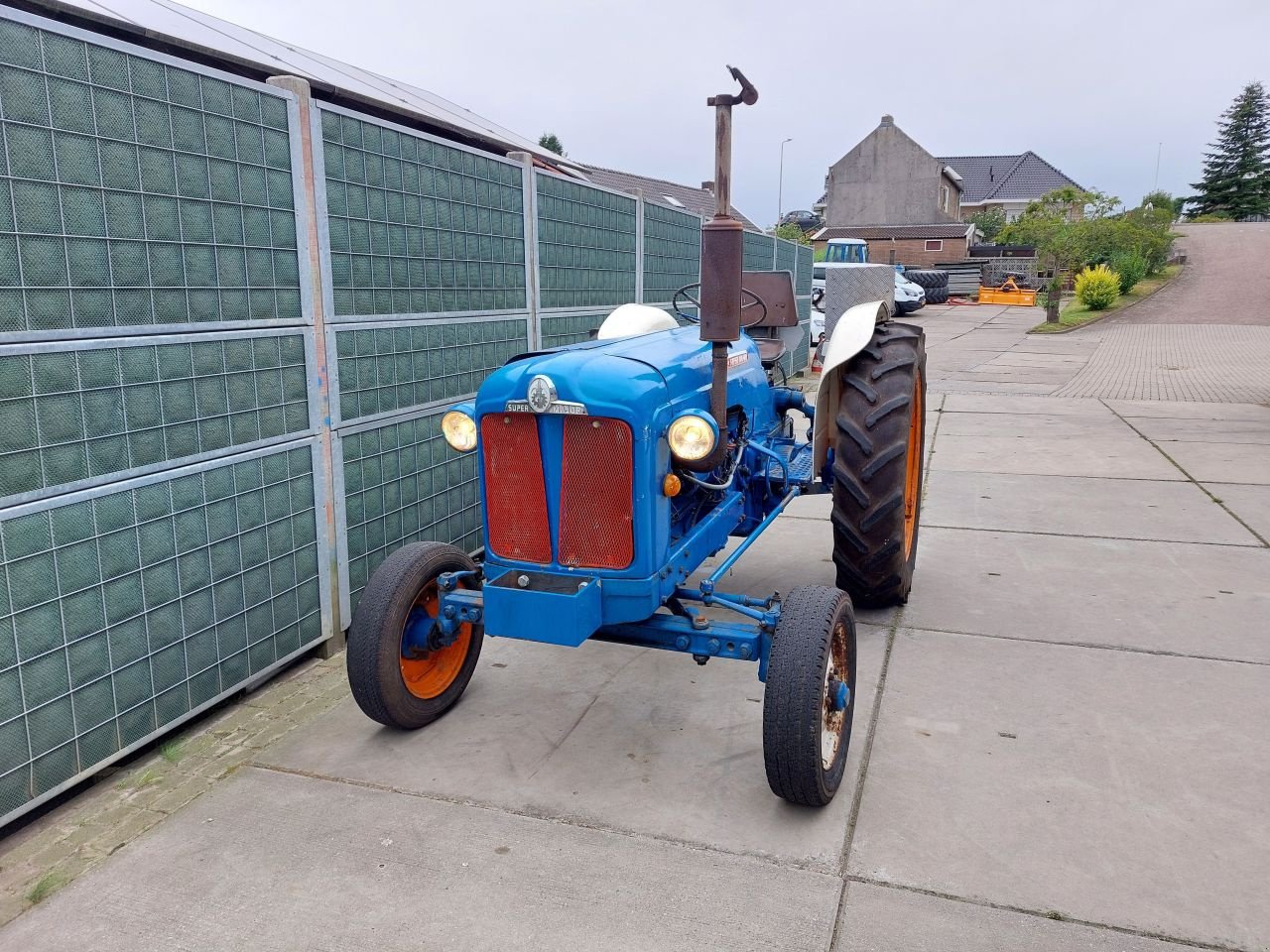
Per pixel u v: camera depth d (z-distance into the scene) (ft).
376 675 9.43
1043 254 104.42
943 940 6.84
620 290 21.36
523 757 9.62
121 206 8.79
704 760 9.55
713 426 8.43
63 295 8.30
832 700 8.55
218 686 10.32
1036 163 205.46
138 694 9.30
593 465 8.71
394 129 12.75
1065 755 9.49
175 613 9.67
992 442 26.32
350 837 8.23
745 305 14.88
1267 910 7.12
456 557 10.32
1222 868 7.64
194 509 9.81
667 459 9.05
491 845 8.09
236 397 10.28
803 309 41.39
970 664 11.66
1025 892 7.36
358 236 12.16
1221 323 67.77
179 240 9.44
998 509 19.19
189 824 8.43
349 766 9.46
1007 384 39.52
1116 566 15.40
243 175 10.19
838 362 11.40
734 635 8.93
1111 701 10.63
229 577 10.36
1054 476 22.08
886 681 11.22
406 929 7.05
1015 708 10.50
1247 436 26.61
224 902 7.38
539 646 12.62
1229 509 18.88
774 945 6.81
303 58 19.20
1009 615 13.30
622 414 8.49
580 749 9.78
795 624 8.39
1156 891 7.37
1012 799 8.70
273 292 10.74
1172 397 35.12
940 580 14.85
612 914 7.17
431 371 13.99
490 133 22.09
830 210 161.27
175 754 9.63
